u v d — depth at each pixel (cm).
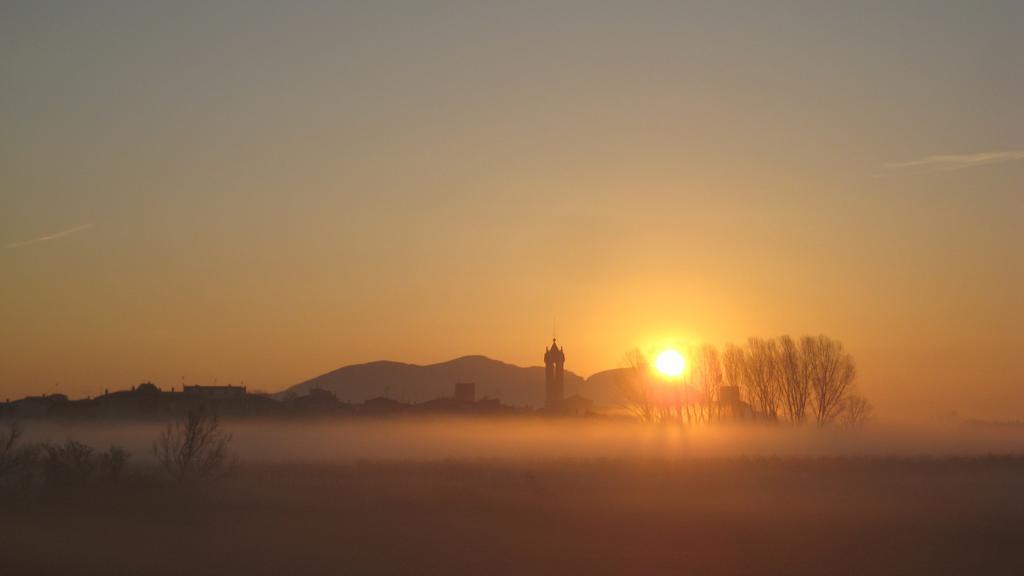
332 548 4488
